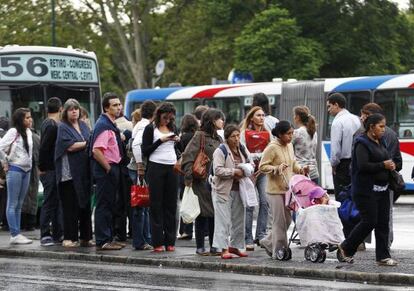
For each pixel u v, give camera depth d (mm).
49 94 38531
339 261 22188
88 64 39719
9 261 25094
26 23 86812
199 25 89562
